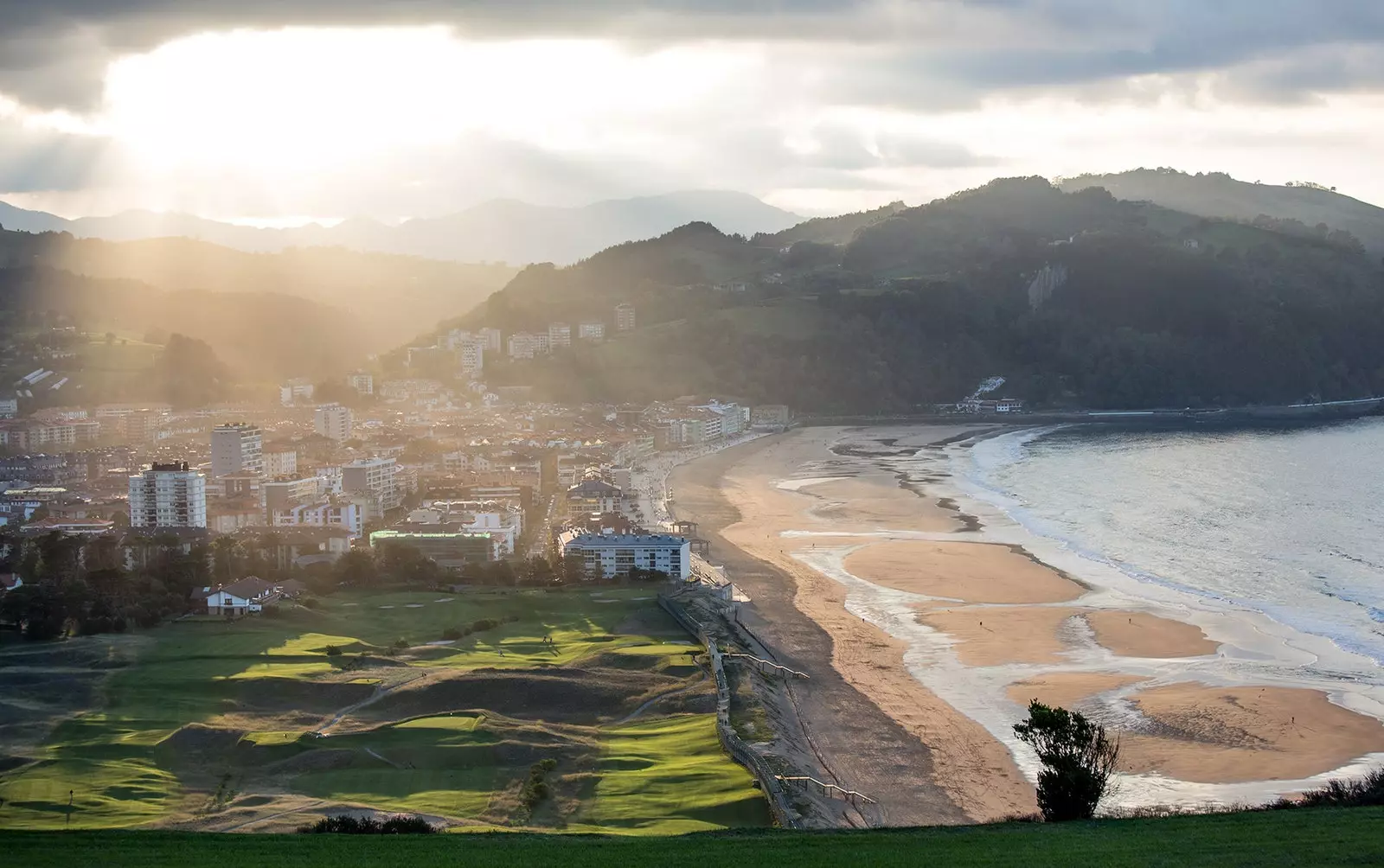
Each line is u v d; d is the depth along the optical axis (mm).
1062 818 103562
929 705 173625
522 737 150375
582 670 177125
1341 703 167875
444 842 91750
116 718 158250
